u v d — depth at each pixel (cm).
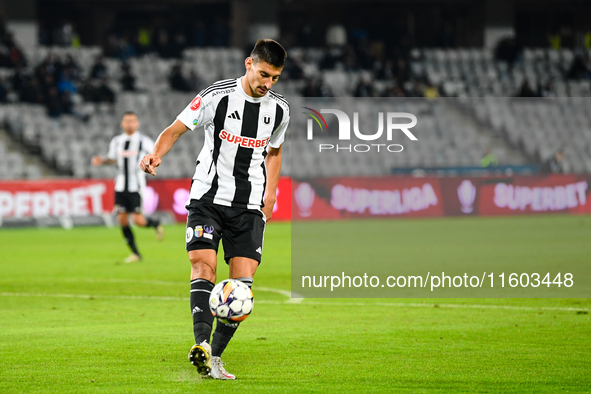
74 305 2516
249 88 1511
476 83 9762
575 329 2039
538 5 10850
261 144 1536
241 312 1401
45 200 6450
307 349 1764
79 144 7744
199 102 1495
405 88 9319
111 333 1969
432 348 1777
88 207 6594
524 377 1489
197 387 1398
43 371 1526
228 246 1545
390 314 2330
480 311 2386
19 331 2003
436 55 9962
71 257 4197
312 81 8388
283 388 1396
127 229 3959
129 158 3903
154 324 2130
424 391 1385
